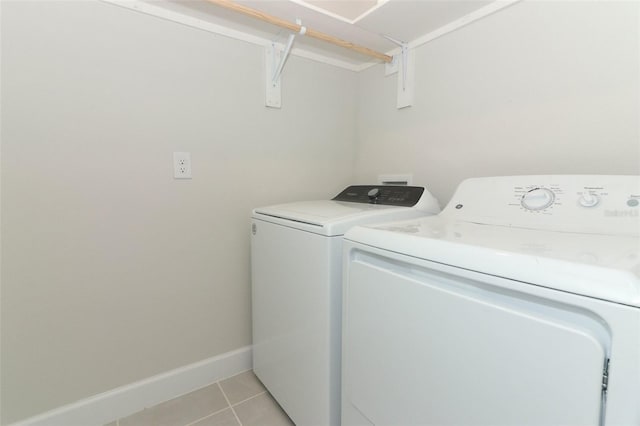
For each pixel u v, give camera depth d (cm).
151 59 134
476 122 138
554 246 66
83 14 119
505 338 58
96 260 129
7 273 114
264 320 145
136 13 129
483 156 136
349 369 98
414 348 75
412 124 167
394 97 176
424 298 72
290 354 126
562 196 93
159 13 134
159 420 135
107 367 134
